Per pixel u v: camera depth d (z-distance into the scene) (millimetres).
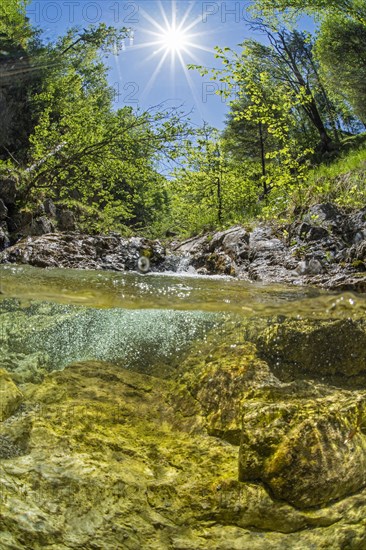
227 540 2762
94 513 2814
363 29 25516
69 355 4246
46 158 14188
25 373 3967
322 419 3199
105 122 14750
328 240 7832
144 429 3568
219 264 7992
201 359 4086
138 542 2711
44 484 2908
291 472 2939
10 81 19531
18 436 3246
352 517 2855
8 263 7137
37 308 4539
